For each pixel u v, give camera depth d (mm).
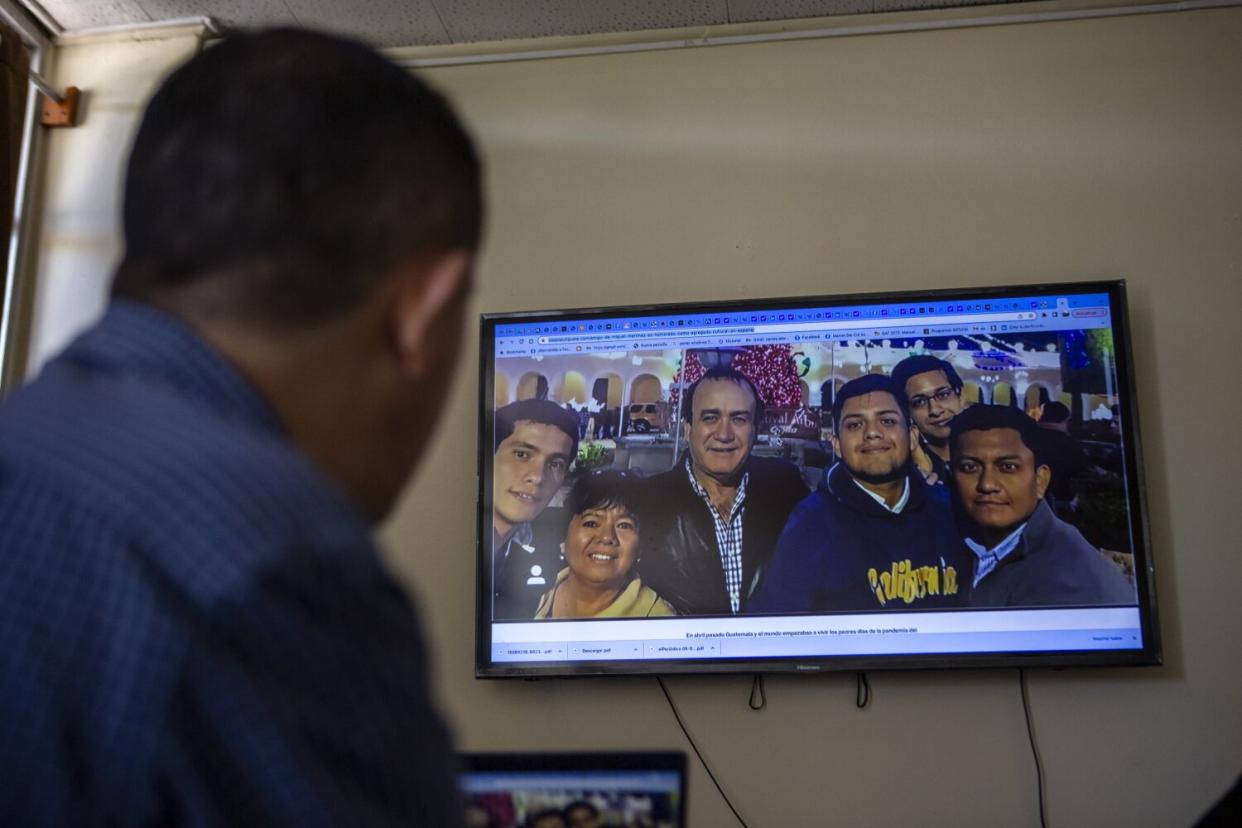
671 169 2818
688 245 2766
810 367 2592
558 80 2912
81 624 389
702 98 2855
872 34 2838
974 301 2574
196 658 381
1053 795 2389
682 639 2494
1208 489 2490
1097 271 2629
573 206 2826
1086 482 2459
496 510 2602
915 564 2465
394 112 539
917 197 2725
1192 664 2418
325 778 391
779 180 2777
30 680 380
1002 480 2479
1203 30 2738
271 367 494
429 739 439
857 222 2727
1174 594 2451
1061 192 2684
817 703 2488
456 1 2826
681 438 2598
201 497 411
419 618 470
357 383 526
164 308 493
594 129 2869
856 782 2438
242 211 491
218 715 381
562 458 2615
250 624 390
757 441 2570
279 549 406
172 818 376
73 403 449
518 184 2854
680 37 2891
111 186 2930
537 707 2557
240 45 543
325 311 503
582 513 2580
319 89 522
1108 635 2387
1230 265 2598
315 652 403
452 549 2658
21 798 369
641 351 2652
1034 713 2434
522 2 2826
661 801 1155
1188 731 2389
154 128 523
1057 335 2533
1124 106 2719
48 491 416
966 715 2449
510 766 1167
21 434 438
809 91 2822
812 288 2701
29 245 2895
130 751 371
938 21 2811
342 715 406
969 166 2727
